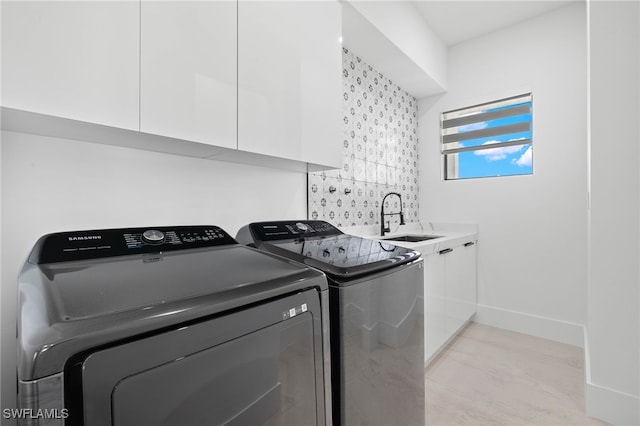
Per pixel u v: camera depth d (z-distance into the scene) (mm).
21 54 695
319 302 843
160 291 604
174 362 540
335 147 1600
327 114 1552
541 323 2586
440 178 3150
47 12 732
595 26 1570
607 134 1539
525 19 2662
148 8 910
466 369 2078
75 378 443
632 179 1481
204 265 816
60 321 462
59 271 704
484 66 2887
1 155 875
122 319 491
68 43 762
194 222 1307
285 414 738
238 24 1148
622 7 1505
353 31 2033
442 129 3186
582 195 2426
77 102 775
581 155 2432
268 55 1256
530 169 2734
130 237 952
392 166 2846
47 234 865
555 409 1663
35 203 930
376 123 2625
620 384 1509
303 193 1880
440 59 2934
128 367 488
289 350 750
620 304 1516
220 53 1088
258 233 1357
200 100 1029
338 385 951
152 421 510
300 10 1410
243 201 1508
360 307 1012
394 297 1180
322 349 850
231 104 1121
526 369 2072
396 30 2225
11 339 875
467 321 2783
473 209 2959
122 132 902
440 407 1694
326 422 861
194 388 565
